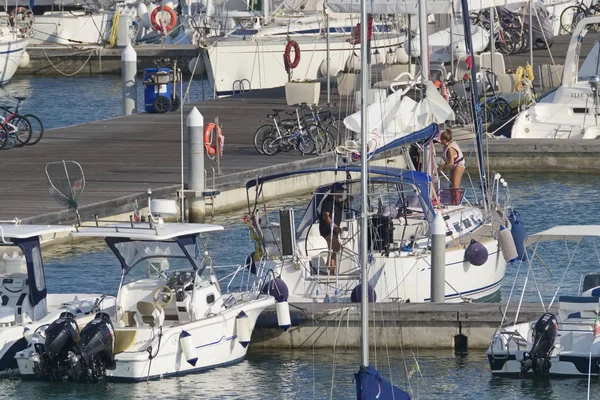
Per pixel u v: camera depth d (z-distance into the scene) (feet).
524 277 271.49
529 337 206.28
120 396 195.52
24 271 216.54
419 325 220.02
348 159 262.67
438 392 197.67
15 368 204.95
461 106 422.82
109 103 561.02
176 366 204.64
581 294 218.59
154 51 642.63
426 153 276.41
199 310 209.56
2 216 285.84
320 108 436.35
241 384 202.69
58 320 201.36
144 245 213.87
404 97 274.77
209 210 331.57
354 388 200.75
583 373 199.41
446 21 561.84
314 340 222.89
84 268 279.28
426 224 249.75
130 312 210.59
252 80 531.91
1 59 611.06
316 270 240.32
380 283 235.40
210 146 341.21
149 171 347.77
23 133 396.57
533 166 393.29
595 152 388.98
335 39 547.08
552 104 414.41
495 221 270.05
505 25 613.11
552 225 319.27
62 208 296.51
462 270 247.70
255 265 243.19
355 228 241.76
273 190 353.51
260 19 569.64
